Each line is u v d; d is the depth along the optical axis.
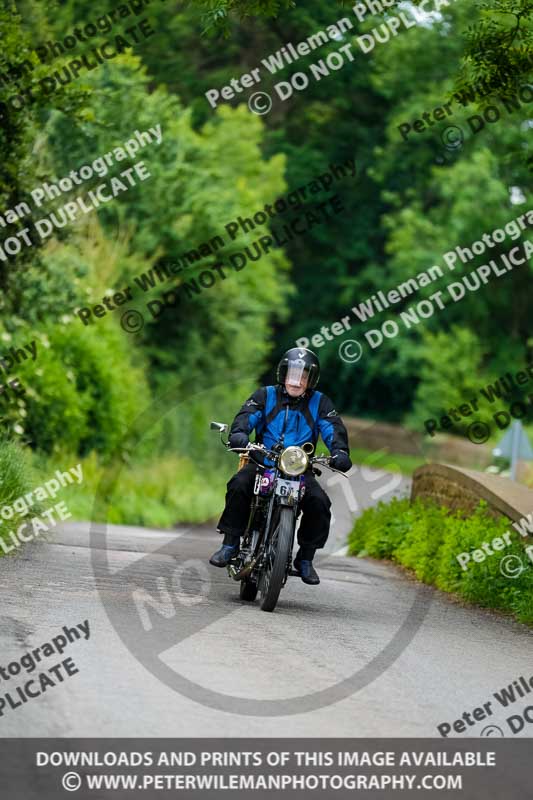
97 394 59.06
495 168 108.25
